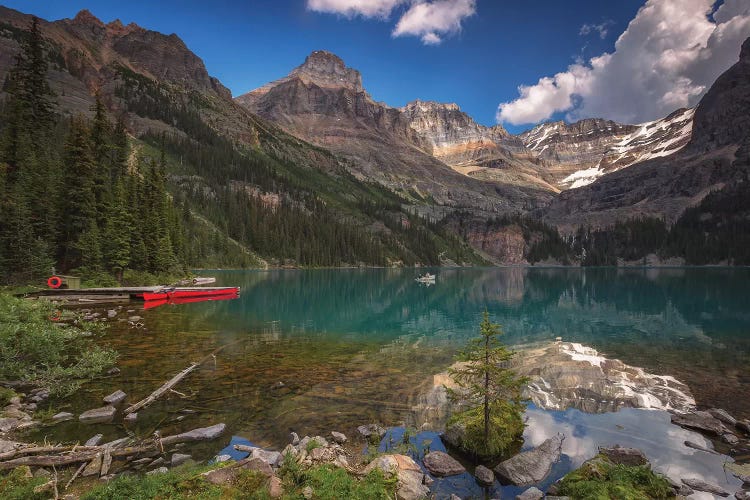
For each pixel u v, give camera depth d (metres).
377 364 23.73
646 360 25.30
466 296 72.19
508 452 13.30
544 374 21.98
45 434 13.29
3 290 41.47
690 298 66.19
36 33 73.31
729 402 17.94
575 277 136.88
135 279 59.38
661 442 14.08
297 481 10.03
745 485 11.25
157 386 18.38
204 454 12.27
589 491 10.10
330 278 118.19
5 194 46.94
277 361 24.00
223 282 88.00
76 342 25.92
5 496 9.02
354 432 14.45
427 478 11.58
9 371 17.38
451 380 20.50
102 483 10.22
